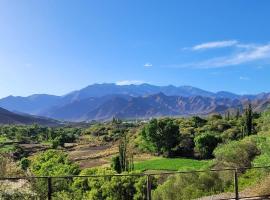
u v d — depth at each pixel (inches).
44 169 2795.3
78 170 2783.0
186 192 1170.0
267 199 648.4
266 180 803.4
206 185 1172.5
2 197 546.3
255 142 1457.9
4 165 741.9
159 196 1352.1
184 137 4731.8
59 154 3029.0
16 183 603.5
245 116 3351.4
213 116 5349.4
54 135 7760.8
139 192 2018.9
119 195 2033.7
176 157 4650.6
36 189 626.8
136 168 3954.2
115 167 3201.3
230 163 1411.2
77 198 1107.3
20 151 4884.4
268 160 1103.6
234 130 4224.9
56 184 1078.4
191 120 5295.3
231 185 1083.3
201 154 4375.0
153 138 4842.5
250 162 1368.1
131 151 4837.6
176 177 1314.0
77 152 6043.3
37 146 6668.3
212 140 4293.8
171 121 4837.6
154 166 4001.0
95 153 5728.3
